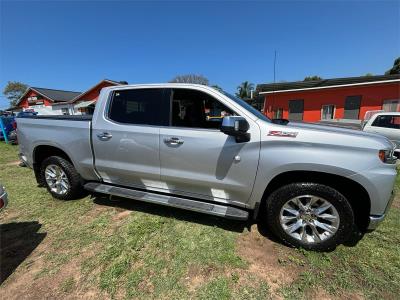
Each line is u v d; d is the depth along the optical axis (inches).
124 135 130.0
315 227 105.7
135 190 137.4
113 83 1141.1
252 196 110.4
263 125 105.6
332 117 641.6
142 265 100.2
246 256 105.0
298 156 99.0
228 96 119.0
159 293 86.7
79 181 155.2
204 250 108.9
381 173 93.0
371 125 328.5
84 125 141.7
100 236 120.3
